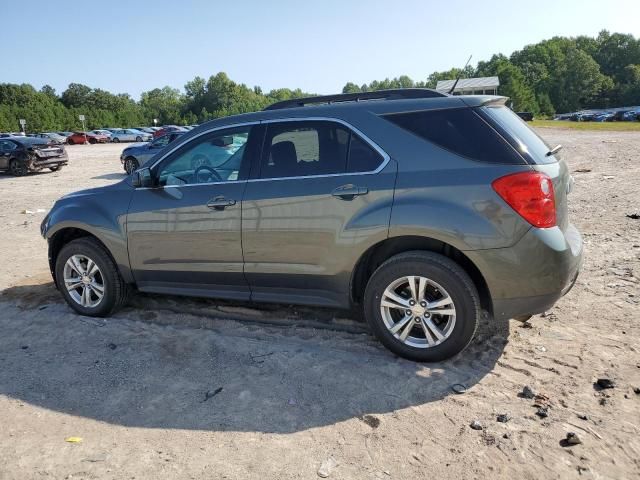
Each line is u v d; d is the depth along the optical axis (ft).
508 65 298.15
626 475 8.23
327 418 10.13
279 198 12.75
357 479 8.41
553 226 10.98
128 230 14.74
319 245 12.47
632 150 62.08
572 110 399.03
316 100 13.64
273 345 13.38
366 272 13.01
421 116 11.90
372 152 12.07
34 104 320.50
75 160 94.53
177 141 14.44
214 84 446.60
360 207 11.90
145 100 530.27
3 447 9.53
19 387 11.69
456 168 11.28
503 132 11.23
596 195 32.07
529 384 10.98
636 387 10.55
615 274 17.13
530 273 10.89
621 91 404.98
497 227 10.85
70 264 15.85
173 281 14.69
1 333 14.83
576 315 14.19
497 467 8.54
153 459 9.07
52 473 8.77
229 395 11.08
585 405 10.09
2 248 25.59
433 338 11.84
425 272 11.51
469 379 11.30
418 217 11.28
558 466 8.48
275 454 9.10
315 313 15.55
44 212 36.45
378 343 13.29
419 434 9.51
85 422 10.28
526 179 10.71
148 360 12.81
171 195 14.23
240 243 13.35
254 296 13.84
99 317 15.76
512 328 13.65
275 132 13.24
